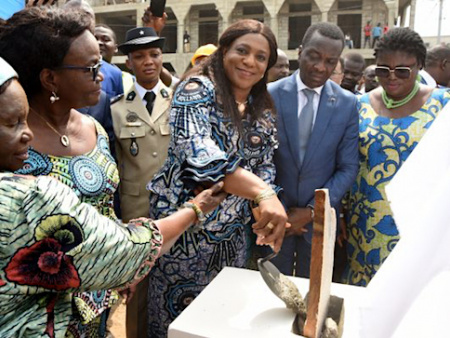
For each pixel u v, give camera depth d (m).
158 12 2.70
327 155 1.86
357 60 3.81
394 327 0.68
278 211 1.13
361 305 0.73
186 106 1.36
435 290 0.62
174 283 1.57
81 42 1.08
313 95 1.90
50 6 1.11
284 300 1.06
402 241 0.72
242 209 1.56
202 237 1.51
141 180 2.24
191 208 1.07
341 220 2.20
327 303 1.10
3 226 0.75
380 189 1.89
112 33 3.20
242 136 1.51
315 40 1.81
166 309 1.60
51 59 1.06
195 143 1.28
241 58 1.42
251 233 1.80
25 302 0.84
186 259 1.53
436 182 0.75
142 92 2.34
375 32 15.31
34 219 0.77
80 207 0.82
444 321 0.60
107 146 1.30
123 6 16.86
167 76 3.19
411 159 0.81
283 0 15.98
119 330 2.54
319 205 0.93
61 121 1.16
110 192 1.23
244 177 1.18
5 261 0.77
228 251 1.58
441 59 3.66
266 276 1.09
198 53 3.22
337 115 1.85
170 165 1.51
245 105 1.60
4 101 0.79
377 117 1.95
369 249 1.95
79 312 1.03
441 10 16.11
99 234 0.81
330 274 1.10
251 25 1.44
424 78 3.24
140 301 1.88
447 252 0.63
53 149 1.12
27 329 0.82
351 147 1.89
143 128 2.24
